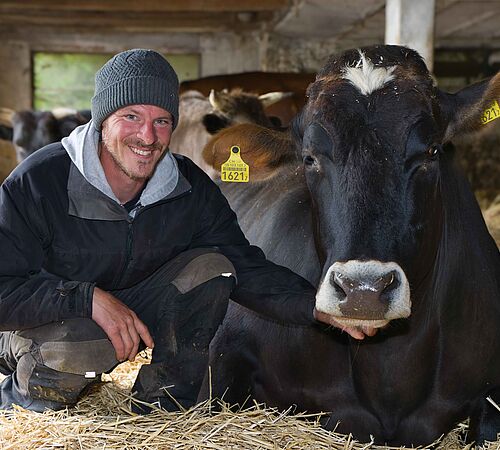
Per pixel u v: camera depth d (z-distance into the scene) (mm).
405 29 3744
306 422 2037
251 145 2180
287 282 2037
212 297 2021
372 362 2033
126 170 1904
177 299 2043
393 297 1645
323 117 1798
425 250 1827
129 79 1866
